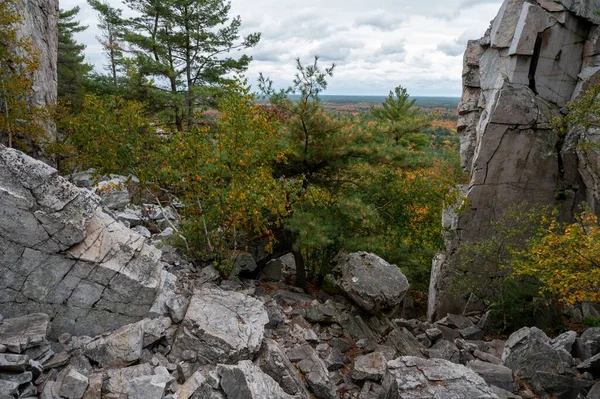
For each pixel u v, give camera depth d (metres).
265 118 11.75
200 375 7.38
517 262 12.62
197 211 12.24
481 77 20.28
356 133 13.19
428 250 17.50
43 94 20.69
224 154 11.65
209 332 8.09
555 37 17.83
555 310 17.12
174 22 26.61
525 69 18.08
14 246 7.56
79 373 6.57
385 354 10.48
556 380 10.55
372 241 13.01
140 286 8.37
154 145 12.48
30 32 19.88
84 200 8.52
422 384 7.91
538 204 18.77
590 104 15.02
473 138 21.05
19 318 7.41
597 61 17.62
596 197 17.31
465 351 12.31
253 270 13.23
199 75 28.36
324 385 8.46
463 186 20.94
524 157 18.48
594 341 12.10
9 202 7.47
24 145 17.48
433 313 20.42
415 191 13.91
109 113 11.62
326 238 11.78
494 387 9.98
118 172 12.53
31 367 6.45
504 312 16.84
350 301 12.38
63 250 7.87
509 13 18.52
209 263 12.22
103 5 26.45
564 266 10.95
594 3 17.50
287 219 12.27
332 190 14.35
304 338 10.20
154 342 8.05
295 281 14.68
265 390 6.88
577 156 18.02
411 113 35.84
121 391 6.68
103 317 8.17
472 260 18.81
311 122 12.77
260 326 8.80
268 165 12.61
